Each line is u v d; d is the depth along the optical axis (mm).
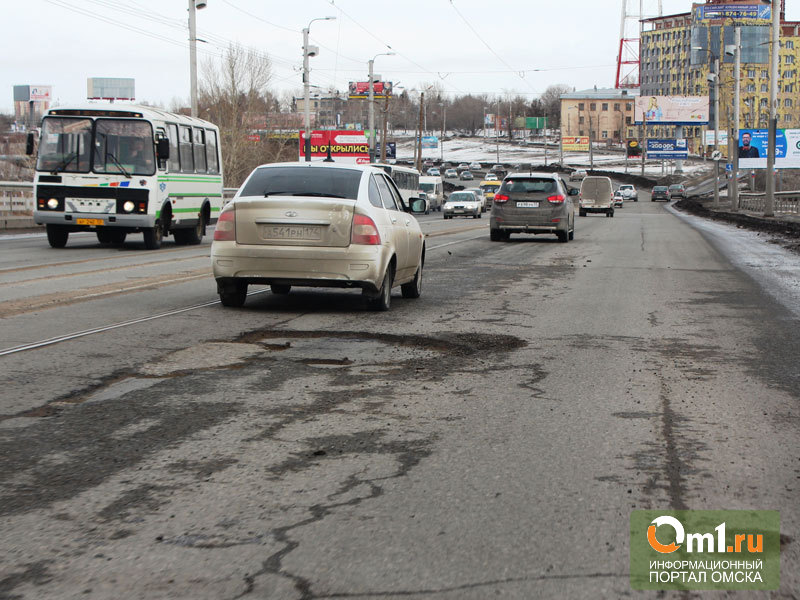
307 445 4895
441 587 3131
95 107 20625
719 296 12664
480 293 12648
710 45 158750
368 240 10055
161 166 21016
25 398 5852
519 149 196625
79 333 8414
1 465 4461
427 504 3977
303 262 10031
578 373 7016
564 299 12008
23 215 33969
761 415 5727
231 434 5086
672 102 136500
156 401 5836
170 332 8578
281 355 7531
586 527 3725
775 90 42000
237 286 10383
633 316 10406
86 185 20562
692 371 7176
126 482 4230
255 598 3041
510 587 3141
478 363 7363
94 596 3055
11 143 89938
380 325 9344
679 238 28812
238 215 10156
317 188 10320
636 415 5680
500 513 3875
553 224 25250
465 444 4957
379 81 141000
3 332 8445
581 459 4703
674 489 4234
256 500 4004
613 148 190250
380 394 6156
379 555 3400
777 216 44188
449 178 138000
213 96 73312
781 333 9266
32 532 3607
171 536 3574
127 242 24453
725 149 140500
